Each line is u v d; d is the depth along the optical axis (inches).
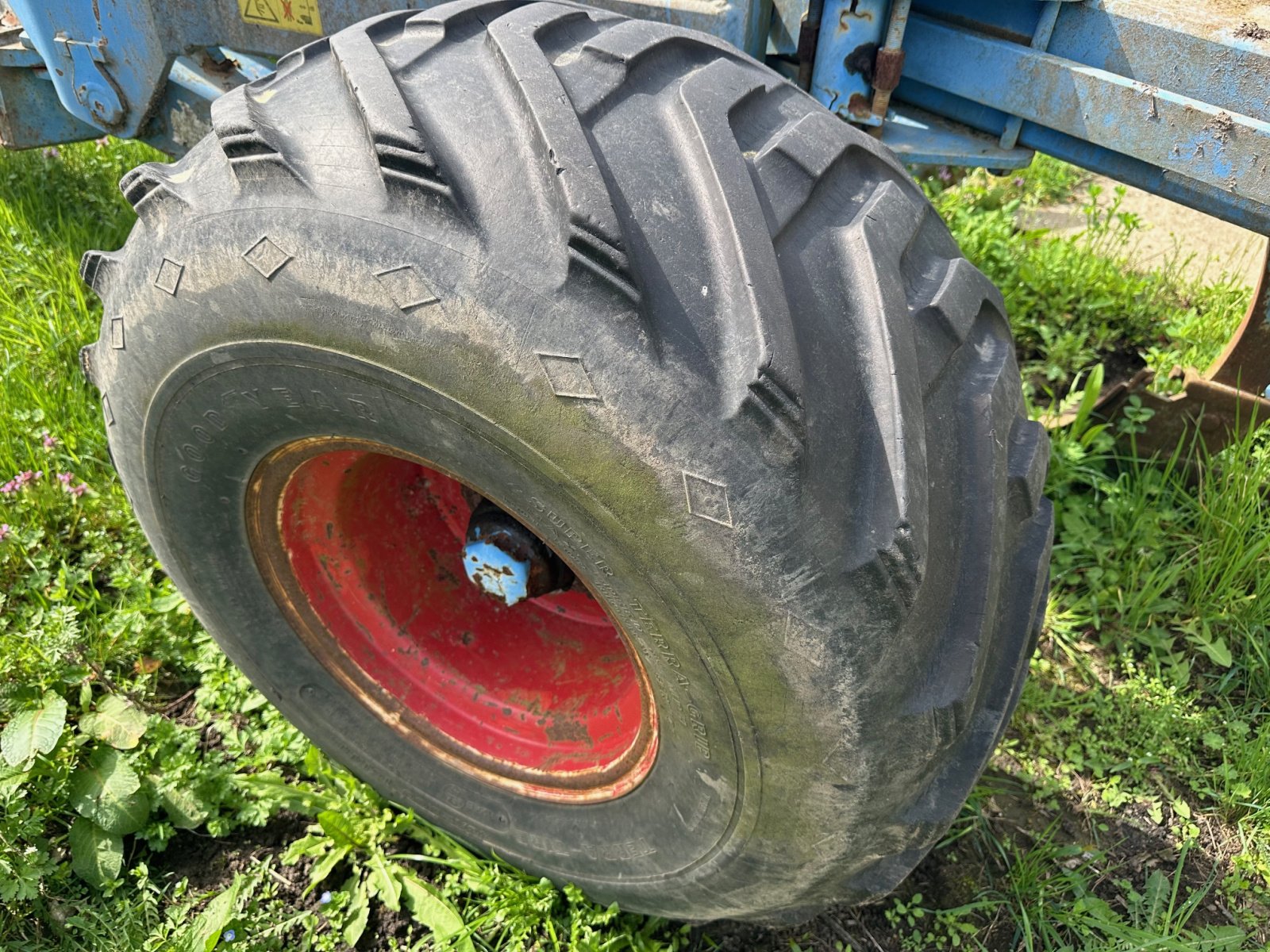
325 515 74.1
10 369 117.4
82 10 90.4
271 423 60.6
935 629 52.1
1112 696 101.5
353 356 52.1
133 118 98.0
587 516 50.4
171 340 58.2
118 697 90.5
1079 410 120.0
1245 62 65.6
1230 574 105.3
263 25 86.1
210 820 87.1
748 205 48.8
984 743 59.2
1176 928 80.4
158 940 77.3
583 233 45.3
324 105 53.3
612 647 79.8
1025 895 84.6
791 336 46.8
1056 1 71.7
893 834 57.8
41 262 136.1
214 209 54.3
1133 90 70.2
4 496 108.3
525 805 75.3
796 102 59.5
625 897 72.9
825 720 50.6
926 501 48.6
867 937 82.5
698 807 60.8
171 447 65.0
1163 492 114.6
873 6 74.9
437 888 82.7
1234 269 158.9
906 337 50.9
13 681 88.1
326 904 81.6
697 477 46.5
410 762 80.0
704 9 75.3
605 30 55.2
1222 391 110.3
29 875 78.4
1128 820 91.6
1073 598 109.4
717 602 48.9
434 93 51.6
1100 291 145.4
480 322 47.7
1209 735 96.5
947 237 63.5
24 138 114.0
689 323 46.7
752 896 63.8
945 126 83.9
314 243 50.6
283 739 91.4
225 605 75.8
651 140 50.4
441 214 48.3
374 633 79.6
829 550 47.4
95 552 106.7
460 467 55.0
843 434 48.3
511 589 69.0
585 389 46.8
